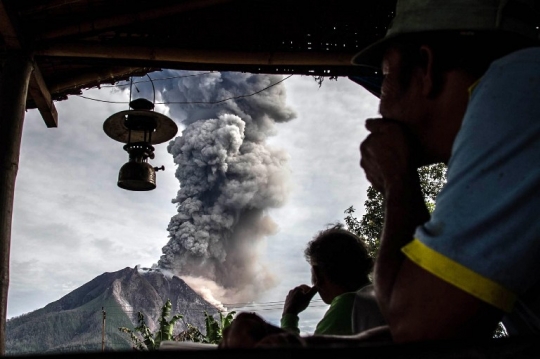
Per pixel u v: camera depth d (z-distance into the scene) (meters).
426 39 0.96
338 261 2.13
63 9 5.09
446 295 0.74
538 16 0.98
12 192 4.89
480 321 0.74
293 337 0.76
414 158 0.95
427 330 0.75
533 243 0.74
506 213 0.74
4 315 4.55
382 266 0.85
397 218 0.89
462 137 0.82
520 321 0.87
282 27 5.06
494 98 0.81
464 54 0.93
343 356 0.63
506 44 0.93
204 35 5.23
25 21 5.16
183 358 0.58
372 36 4.93
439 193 0.84
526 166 0.76
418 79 0.97
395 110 0.99
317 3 4.82
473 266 0.73
